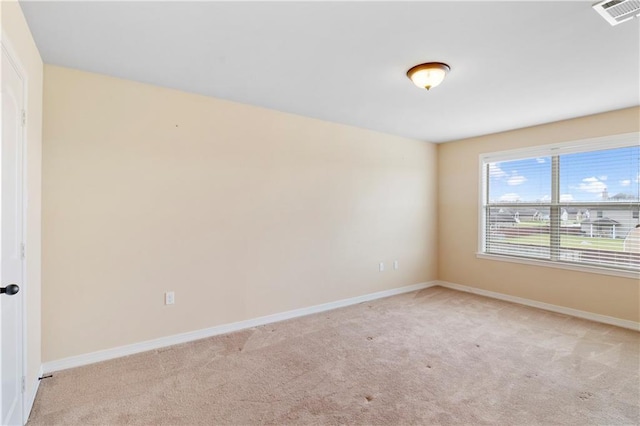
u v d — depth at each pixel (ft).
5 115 4.96
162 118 9.46
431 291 15.98
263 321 11.42
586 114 11.96
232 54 7.52
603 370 8.24
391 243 15.26
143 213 9.18
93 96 8.48
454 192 16.53
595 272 11.95
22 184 5.98
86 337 8.44
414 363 8.58
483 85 9.29
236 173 10.78
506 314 12.51
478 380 7.75
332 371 8.16
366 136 14.29
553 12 5.88
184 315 9.86
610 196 11.74
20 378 5.89
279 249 11.78
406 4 5.65
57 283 8.05
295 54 7.52
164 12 5.90
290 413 6.53
